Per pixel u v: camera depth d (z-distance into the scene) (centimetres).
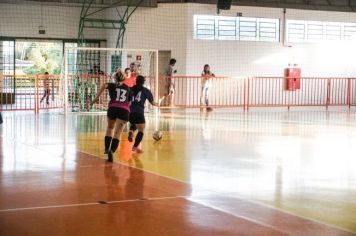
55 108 2320
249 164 1053
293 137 1492
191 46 2553
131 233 583
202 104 2500
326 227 618
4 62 2648
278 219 649
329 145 1338
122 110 1080
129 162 1062
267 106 2573
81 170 968
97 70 2650
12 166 997
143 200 740
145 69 2598
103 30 2764
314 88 2838
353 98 2939
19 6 2641
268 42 2719
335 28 2873
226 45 2628
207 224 621
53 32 2706
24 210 678
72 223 620
